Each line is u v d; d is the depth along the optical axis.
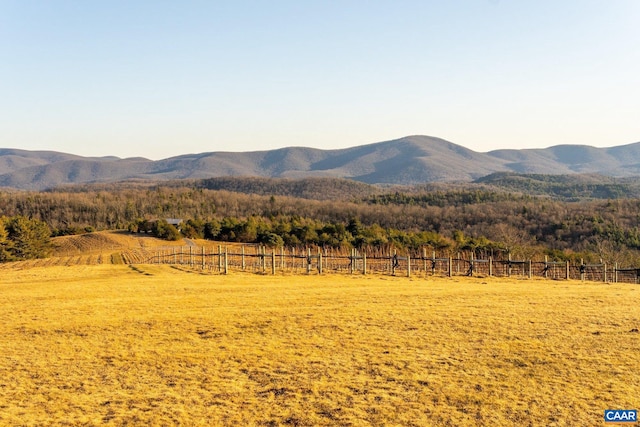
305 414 11.12
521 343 16.38
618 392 12.27
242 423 10.73
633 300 24.92
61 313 21.69
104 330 18.48
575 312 21.50
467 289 29.89
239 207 197.00
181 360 14.84
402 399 11.89
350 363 14.43
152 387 12.74
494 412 11.22
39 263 73.38
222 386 12.77
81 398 12.02
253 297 26.11
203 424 10.69
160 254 82.44
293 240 90.75
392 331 18.09
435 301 24.59
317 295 26.78
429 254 67.69
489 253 66.69
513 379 13.14
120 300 25.28
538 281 37.50
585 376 13.32
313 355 15.23
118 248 107.06
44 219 170.38
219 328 18.69
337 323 19.38
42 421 10.79
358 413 11.16
